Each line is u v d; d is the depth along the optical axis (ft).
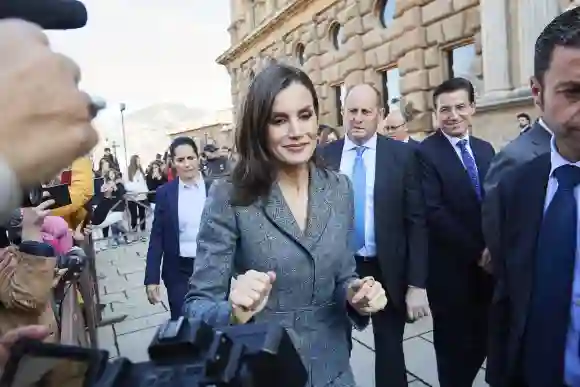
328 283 5.16
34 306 4.08
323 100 50.72
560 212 4.72
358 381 11.99
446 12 32.89
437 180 10.01
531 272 4.91
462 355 10.00
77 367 1.92
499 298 5.48
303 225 5.15
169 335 2.07
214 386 1.82
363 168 9.65
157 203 12.26
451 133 10.16
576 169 4.72
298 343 4.87
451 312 10.03
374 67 41.91
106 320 17.25
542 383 4.83
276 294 4.96
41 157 1.24
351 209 5.61
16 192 1.22
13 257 4.09
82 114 1.32
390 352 9.29
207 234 5.07
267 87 4.90
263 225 4.96
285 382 2.31
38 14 1.38
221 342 2.08
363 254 9.54
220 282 4.89
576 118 4.28
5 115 1.22
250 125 4.98
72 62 1.40
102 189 22.61
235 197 4.98
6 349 2.09
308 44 52.75
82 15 1.43
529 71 23.66
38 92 1.25
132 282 22.94
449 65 34.17
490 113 25.40
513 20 24.72
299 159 4.95
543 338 4.81
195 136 100.01
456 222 9.75
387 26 41.04
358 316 5.21
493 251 6.58
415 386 11.55
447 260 9.93
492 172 7.20
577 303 4.65
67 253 9.21
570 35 4.16
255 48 68.80
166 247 12.14
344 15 45.39
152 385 1.85
